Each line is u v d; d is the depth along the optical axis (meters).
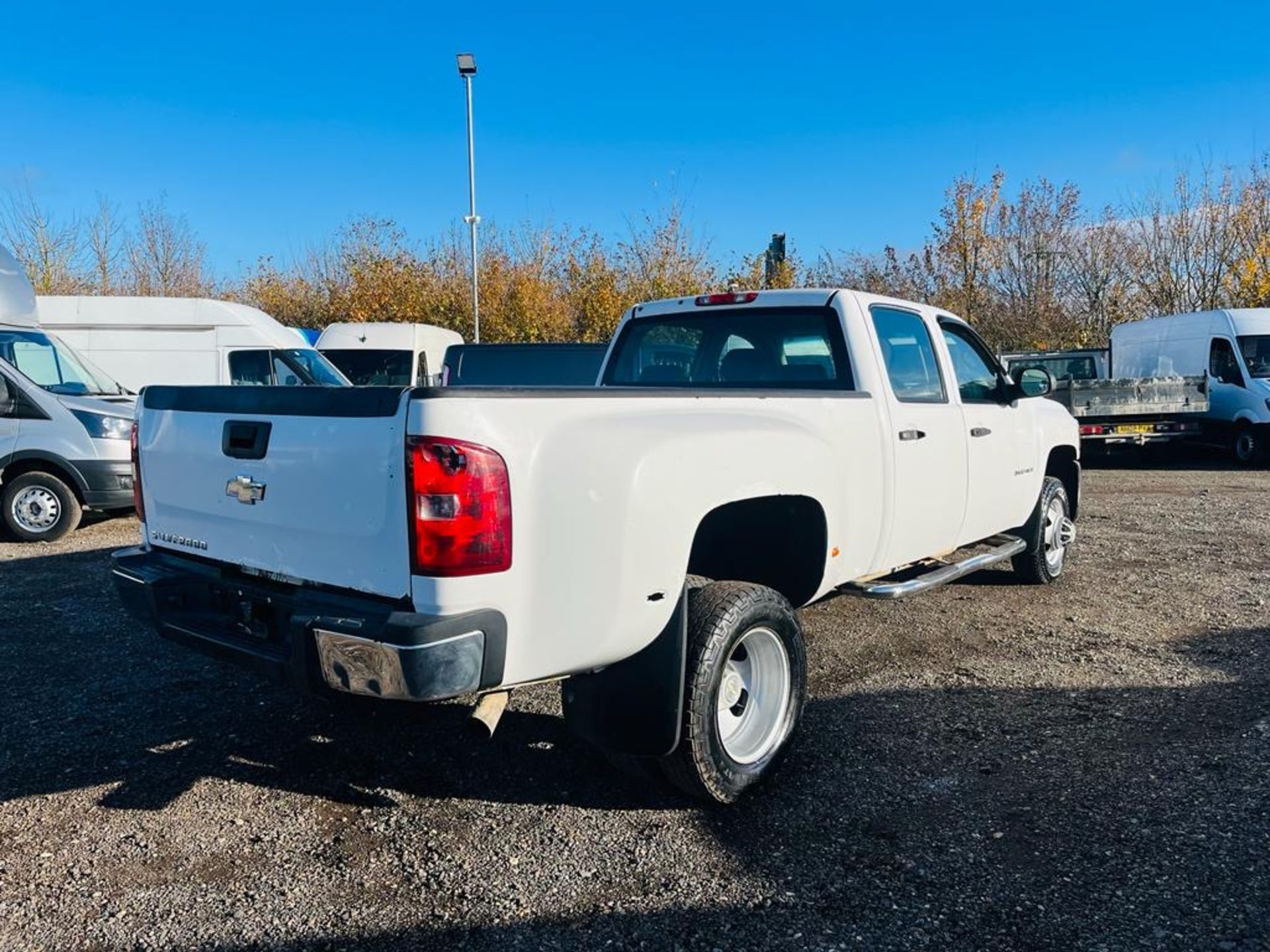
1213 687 4.89
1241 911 2.90
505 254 28.59
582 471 3.11
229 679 5.16
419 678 2.83
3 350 9.89
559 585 3.08
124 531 10.07
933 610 6.46
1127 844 3.33
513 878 3.20
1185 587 7.07
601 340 26.11
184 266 36.66
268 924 2.94
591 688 3.52
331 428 3.16
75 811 3.68
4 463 9.22
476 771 4.04
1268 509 11.02
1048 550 7.12
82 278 34.31
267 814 3.66
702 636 3.51
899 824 3.53
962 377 5.87
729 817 3.61
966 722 4.50
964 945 2.79
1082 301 28.38
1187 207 27.19
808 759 4.11
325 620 3.03
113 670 5.30
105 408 9.69
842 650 5.61
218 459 3.63
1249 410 16.02
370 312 27.78
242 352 14.59
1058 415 7.21
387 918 2.97
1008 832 3.45
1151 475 15.17
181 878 3.21
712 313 5.38
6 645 5.79
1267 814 3.49
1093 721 4.48
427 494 2.87
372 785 3.91
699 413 3.66
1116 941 2.78
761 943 2.82
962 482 5.48
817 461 4.10
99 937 2.88
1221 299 26.66
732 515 4.26
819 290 4.99
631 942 2.84
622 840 3.44
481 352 11.39
